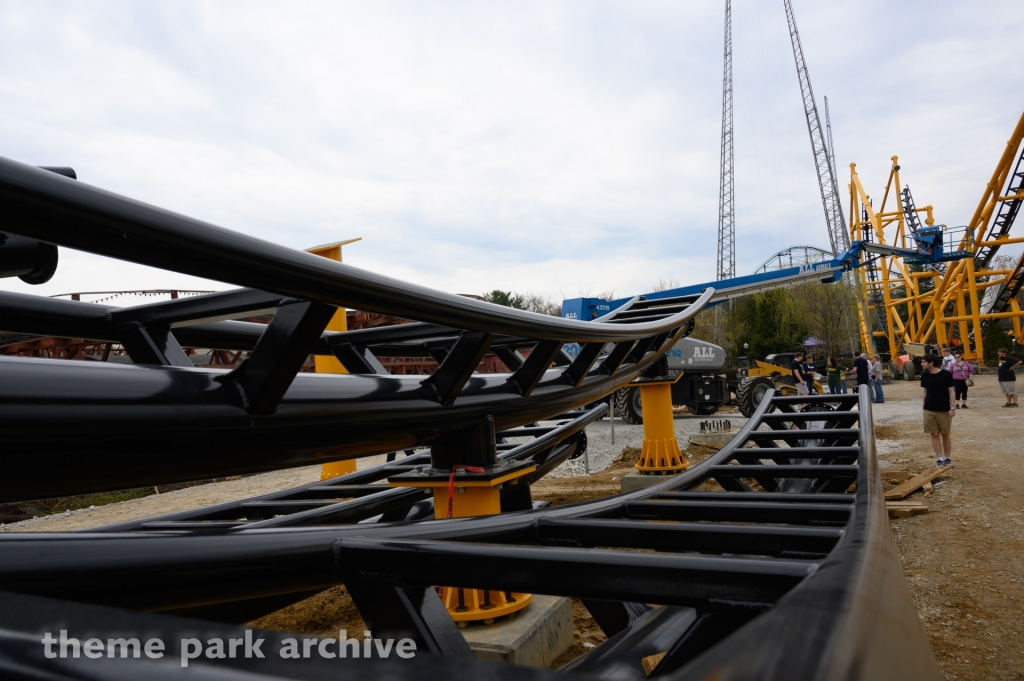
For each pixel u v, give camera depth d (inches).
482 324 118.0
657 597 53.1
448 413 137.4
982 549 243.0
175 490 530.3
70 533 68.4
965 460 415.5
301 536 75.0
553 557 58.2
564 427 235.3
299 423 102.2
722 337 2284.7
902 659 20.0
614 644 71.0
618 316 341.7
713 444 494.3
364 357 153.5
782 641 16.4
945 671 159.2
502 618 158.7
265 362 93.3
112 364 83.4
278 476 592.1
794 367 838.5
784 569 48.9
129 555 67.1
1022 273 1441.9
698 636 50.6
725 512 121.4
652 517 125.9
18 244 93.4
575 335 156.9
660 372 373.7
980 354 1475.1
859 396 246.1
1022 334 1533.0
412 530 88.4
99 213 60.9
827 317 2022.6
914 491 347.9
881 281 1875.0
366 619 69.3
